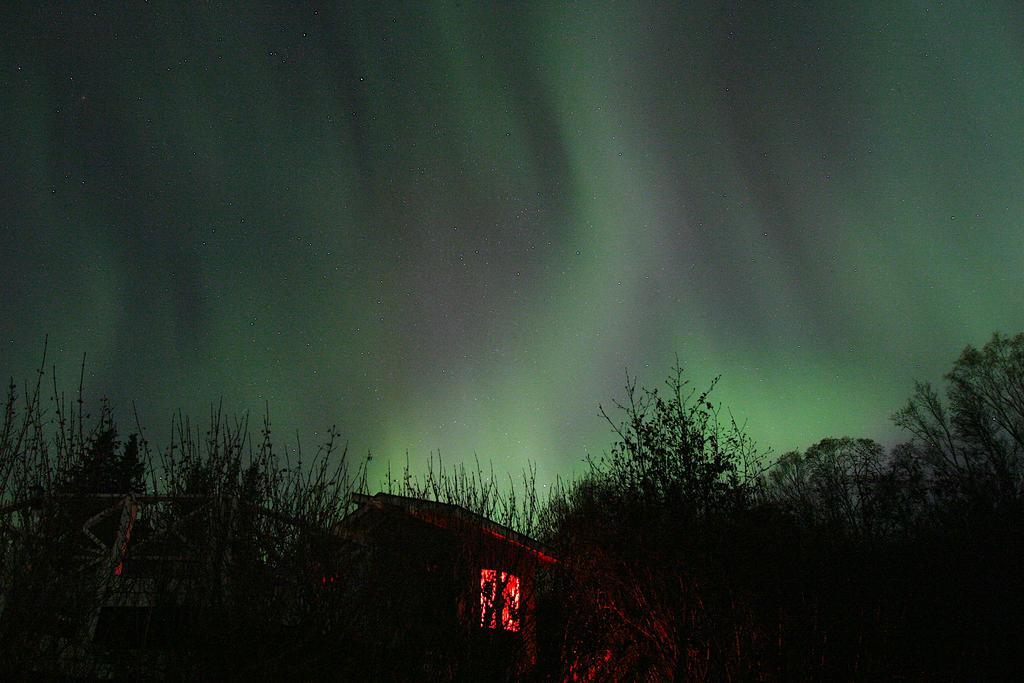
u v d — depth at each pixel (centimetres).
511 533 761
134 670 535
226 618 555
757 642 902
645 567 943
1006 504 1396
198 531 580
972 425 2844
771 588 970
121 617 561
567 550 842
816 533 1091
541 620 750
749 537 984
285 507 612
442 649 641
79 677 519
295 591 587
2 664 471
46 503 534
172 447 615
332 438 655
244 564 573
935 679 1032
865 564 1124
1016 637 1091
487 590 701
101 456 590
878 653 948
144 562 573
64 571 529
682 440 1063
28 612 492
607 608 877
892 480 1405
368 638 607
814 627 907
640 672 863
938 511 1385
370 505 669
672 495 1020
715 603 923
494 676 660
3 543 516
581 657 763
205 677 543
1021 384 2866
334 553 611
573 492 966
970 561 1195
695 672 894
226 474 605
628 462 1073
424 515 703
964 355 3027
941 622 1115
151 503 596
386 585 638
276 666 555
